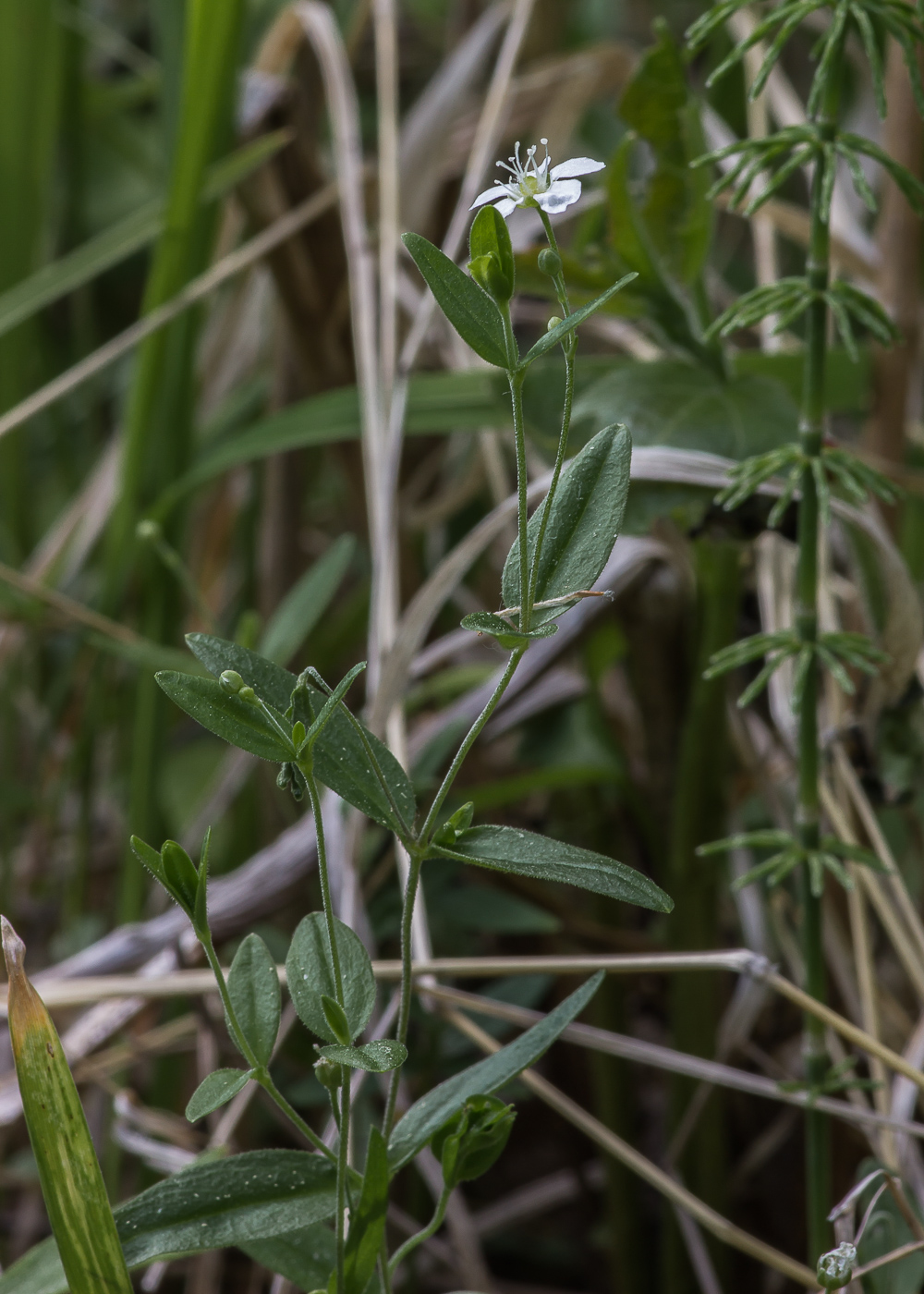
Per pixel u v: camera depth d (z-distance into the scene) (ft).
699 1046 1.65
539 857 1.29
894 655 1.53
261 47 2.23
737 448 1.52
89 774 2.09
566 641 1.72
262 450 1.87
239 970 1.33
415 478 2.25
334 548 1.75
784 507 1.45
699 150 1.52
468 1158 1.33
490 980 1.79
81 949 2.04
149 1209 1.31
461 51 2.24
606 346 2.26
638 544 1.68
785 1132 1.75
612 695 2.20
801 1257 1.81
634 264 1.54
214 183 1.91
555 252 1.26
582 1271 1.94
